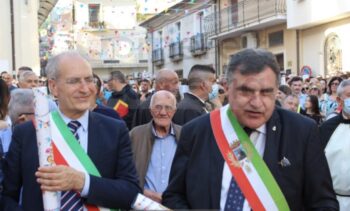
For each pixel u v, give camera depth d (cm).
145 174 423
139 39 3791
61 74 246
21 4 1488
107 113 443
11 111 399
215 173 222
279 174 217
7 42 1465
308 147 221
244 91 212
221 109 233
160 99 425
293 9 1764
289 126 223
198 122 235
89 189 234
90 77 252
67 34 3397
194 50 2639
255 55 212
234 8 2183
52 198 223
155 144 431
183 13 2761
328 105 761
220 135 225
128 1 3762
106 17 3741
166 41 3048
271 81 211
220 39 2423
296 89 883
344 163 402
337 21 1625
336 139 413
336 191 403
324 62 1700
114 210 244
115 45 3772
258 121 214
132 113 684
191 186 226
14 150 250
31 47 1528
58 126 246
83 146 250
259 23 1973
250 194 215
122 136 261
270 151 218
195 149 230
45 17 2456
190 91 512
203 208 221
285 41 1914
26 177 243
